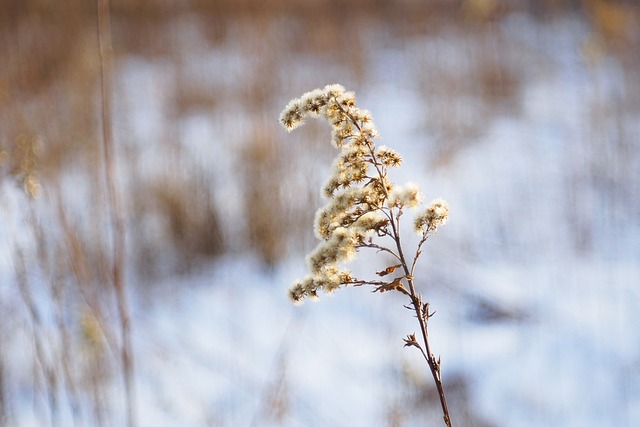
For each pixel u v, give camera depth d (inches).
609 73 435.8
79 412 146.6
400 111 395.2
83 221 224.5
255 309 224.8
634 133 336.8
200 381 188.5
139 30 484.1
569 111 387.9
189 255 247.6
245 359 197.3
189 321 216.2
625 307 217.0
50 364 151.9
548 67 458.3
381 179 62.5
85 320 161.2
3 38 415.8
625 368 191.8
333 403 180.4
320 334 209.2
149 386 182.5
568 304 223.8
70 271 180.9
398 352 193.2
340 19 508.4
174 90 378.9
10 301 181.0
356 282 61.2
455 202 294.8
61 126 294.7
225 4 498.6
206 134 324.2
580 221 269.6
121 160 288.5
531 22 546.3
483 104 388.8
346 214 62.6
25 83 343.6
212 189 265.4
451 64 435.2
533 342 207.8
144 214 254.1
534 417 179.8
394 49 486.9
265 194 257.0
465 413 177.6
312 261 60.6
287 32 479.8
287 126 63.7
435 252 247.0
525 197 294.0
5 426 156.9
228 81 386.9
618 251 251.3
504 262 250.7
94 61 354.6
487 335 213.5
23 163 153.4
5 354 170.6
